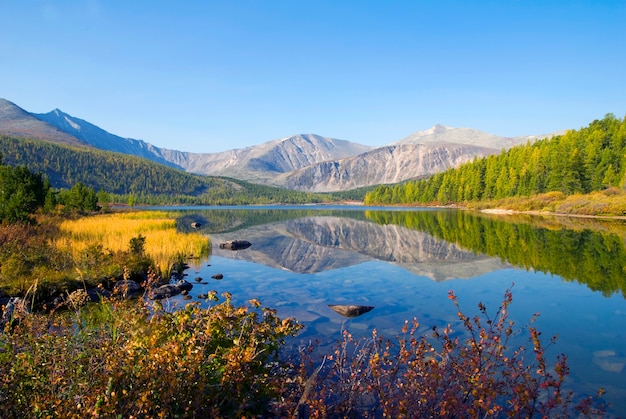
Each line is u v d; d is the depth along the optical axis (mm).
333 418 5777
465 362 5262
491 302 14445
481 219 63312
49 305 12680
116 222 35500
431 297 15328
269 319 6383
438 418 4785
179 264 21969
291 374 7168
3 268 14453
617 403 6832
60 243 20625
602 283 17422
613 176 78375
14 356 5043
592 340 10227
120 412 3809
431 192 147500
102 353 4984
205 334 5273
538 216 67875
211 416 4281
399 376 6586
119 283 14930
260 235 43375
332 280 18906
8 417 4105
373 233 44312
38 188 37781
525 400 4465
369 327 11312
